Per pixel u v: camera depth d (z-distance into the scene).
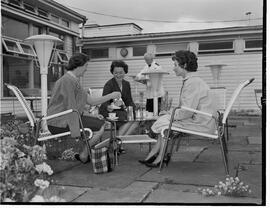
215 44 12.97
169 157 3.56
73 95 3.39
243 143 5.11
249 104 12.65
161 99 5.52
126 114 3.99
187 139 5.37
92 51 14.44
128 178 3.01
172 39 13.16
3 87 9.60
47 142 4.21
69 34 13.38
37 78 11.15
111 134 3.55
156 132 3.34
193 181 2.90
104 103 4.09
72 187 2.74
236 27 12.24
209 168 3.39
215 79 10.49
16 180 2.48
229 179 2.64
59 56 12.57
